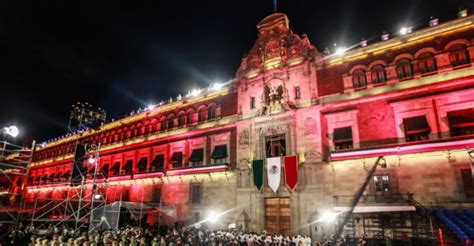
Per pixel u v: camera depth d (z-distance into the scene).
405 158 23.92
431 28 25.50
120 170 45.88
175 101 42.56
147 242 25.92
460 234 17.06
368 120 26.62
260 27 36.44
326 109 29.06
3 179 65.69
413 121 24.50
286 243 24.12
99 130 53.28
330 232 25.59
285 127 30.72
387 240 21.53
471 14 23.98
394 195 23.48
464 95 22.88
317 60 30.91
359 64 28.47
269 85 33.34
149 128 45.69
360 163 25.81
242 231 28.98
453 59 24.38
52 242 23.22
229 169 33.56
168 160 40.31
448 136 22.78
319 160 27.83
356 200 19.09
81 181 34.47
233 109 36.03
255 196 30.91
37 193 59.78
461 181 21.48
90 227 30.75
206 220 33.81
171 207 36.25
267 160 30.72
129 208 33.25
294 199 28.30
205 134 37.44
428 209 20.64
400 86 26.00
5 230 29.00
